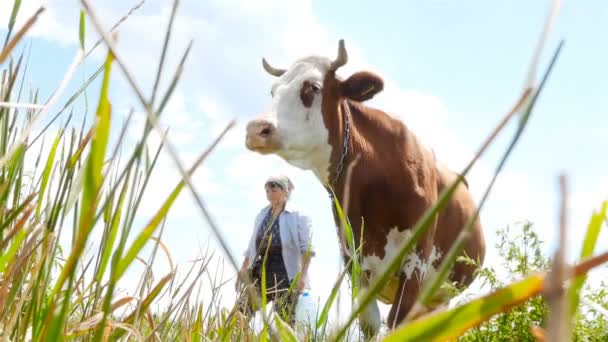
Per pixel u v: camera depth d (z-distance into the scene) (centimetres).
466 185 651
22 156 120
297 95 569
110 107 59
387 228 550
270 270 543
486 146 49
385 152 564
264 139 555
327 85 574
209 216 52
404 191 554
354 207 554
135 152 68
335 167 568
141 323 158
